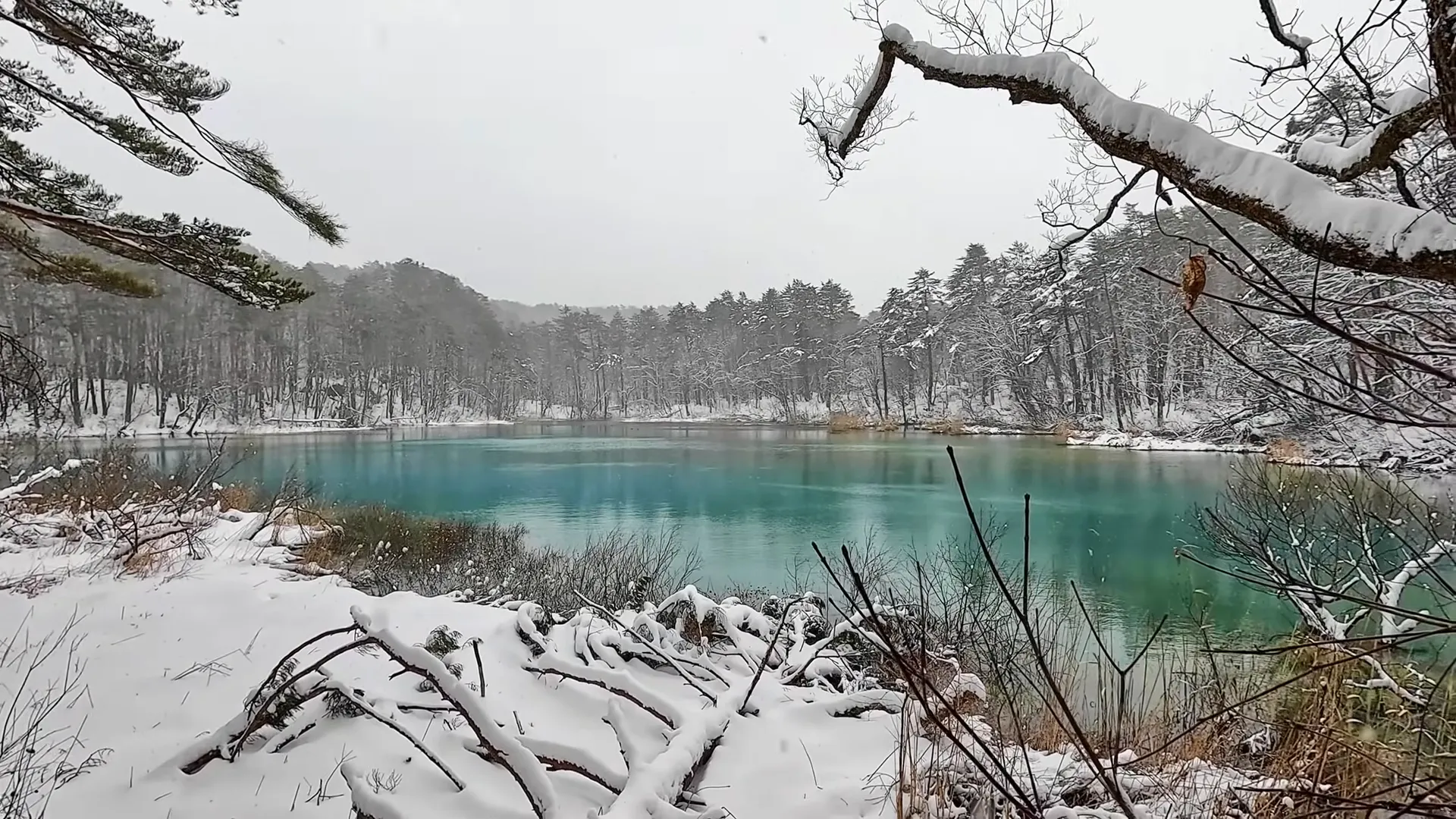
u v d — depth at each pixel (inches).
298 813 121.2
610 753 143.6
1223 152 64.3
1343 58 104.3
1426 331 83.0
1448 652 192.4
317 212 329.7
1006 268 2177.7
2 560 266.4
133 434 1801.2
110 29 285.0
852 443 1663.4
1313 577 200.7
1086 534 589.0
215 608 216.1
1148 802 128.3
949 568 452.1
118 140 291.7
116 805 121.6
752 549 579.8
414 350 3036.4
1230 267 61.6
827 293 2952.8
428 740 147.6
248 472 1091.9
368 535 506.0
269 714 140.1
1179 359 1427.2
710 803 123.0
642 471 1151.6
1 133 273.6
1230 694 197.2
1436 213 55.9
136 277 320.8
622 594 339.6
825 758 138.0
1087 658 288.4
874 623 61.4
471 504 829.2
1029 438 1664.6
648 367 3666.3
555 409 3700.8
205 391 2146.9
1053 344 1975.9
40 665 167.3
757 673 160.9
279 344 2509.8
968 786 123.8
